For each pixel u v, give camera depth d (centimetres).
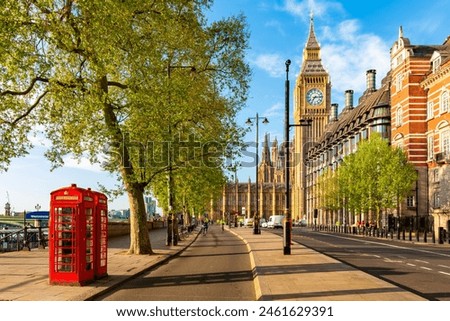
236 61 2980
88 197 1514
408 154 6078
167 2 2338
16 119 1833
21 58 1597
